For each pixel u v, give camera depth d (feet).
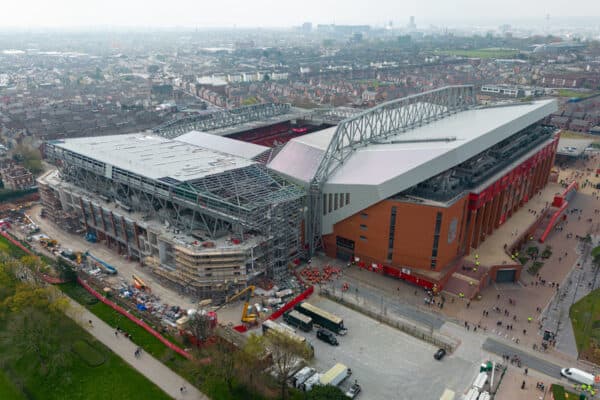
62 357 349.20
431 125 646.33
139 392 327.06
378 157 504.43
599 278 487.20
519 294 457.27
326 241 526.16
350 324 407.44
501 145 631.56
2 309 384.88
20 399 327.47
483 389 327.88
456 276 469.57
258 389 327.06
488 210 531.09
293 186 510.99
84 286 465.47
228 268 433.07
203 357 343.67
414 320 410.93
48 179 654.53
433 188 476.95
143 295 444.96
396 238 470.39
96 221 568.00
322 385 310.24
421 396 324.60
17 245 559.79
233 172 515.09
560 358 362.12
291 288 457.27
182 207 483.10
